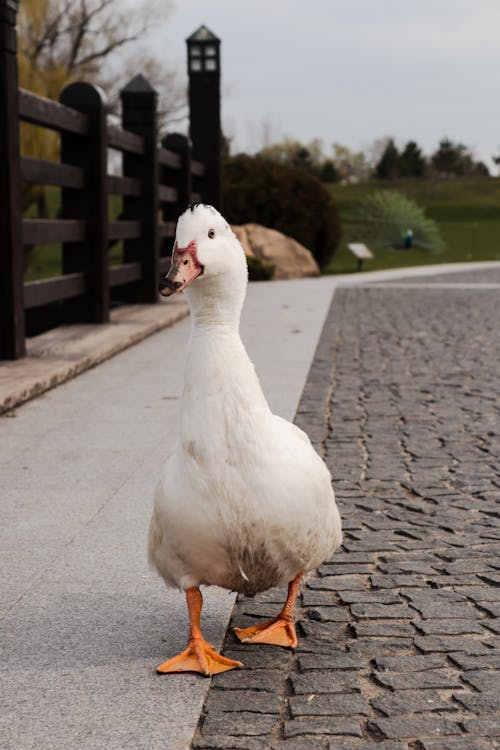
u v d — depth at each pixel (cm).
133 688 288
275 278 2253
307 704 276
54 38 3027
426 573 386
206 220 281
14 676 298
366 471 547
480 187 9550
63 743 256
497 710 272
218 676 296
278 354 985
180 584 304
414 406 736
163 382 813
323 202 2553
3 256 829
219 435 282
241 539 286
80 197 1096
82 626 335
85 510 467
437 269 2694
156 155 1383
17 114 834
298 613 348
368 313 1430
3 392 695
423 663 303
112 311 1284
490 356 997
